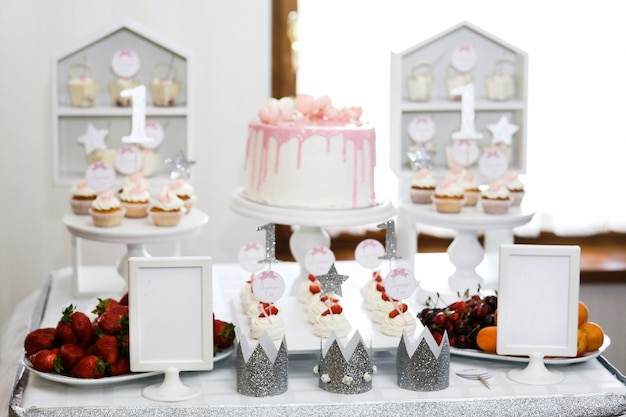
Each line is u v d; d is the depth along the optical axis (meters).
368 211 2.32
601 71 3.69
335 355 1.83
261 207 2.33
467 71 2.88
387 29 3.57
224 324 1.99
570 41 3.67
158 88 2.93
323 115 2.45
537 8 3.64
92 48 2.96
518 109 2.93
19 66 3.55
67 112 2.87
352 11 3.57
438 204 2.55
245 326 2.06
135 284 1.82
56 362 1.84
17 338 2.51
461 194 2.54
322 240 2.48
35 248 3.68
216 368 1.98
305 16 3.56
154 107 2.90
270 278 1.96
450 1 3.58
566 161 3.77
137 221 2.59
